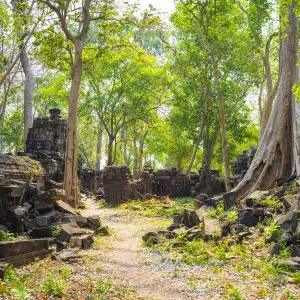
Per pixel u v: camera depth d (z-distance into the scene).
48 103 52.16
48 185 24.39
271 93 26.50
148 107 43.78
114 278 7.99
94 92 40.06
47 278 7.31
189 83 35.19
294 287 7.20
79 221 14.13
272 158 19.72
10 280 7.23
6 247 8.48
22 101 51.75
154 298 6.70
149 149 52.03
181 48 37.16
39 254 9.35
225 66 33.38
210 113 38.62
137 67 39.12
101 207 28.42
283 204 12.83
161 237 12.63
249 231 11.48
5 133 48.53
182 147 48.88
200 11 24.09
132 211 24.36
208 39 24.81
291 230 10.13
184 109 40.72
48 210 13.00
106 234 14.23
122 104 39.88
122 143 56.06
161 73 39.28
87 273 8.30
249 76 34.28
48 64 25.52
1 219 11.55
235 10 27.45
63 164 30.95
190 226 13.55
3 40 25.09
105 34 25.66
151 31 32.00
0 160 20.38
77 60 23.52
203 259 9.67
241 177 28.45
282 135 19.94
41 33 23.06
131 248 11.75
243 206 14.05
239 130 39.47
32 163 23.38
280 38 21.33
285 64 20.81
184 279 7.95
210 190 34.19
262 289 6.96
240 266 8.74
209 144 41.12
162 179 35.72
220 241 11.04
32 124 33.78
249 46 27.16
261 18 26.16
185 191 35.69
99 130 49.66
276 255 9.37
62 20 22.47
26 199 13.42
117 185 30.70
